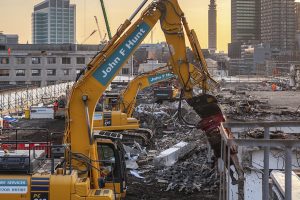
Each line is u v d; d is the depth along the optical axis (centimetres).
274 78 17812
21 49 19688
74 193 1816
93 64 2225
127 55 2269
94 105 2202
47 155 2220
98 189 1958
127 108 4728
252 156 1781
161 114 6047
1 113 6938
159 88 8062
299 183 1104
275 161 1784
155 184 3127
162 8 2420
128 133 4134
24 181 1814
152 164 3662
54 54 18275
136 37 2300
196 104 2219
